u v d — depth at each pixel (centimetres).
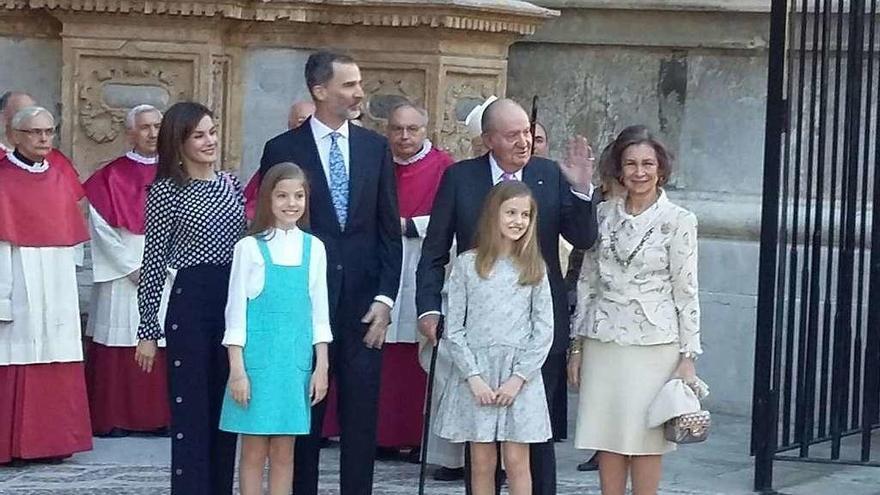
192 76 941
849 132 827
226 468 706
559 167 706
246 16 947
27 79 975
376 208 721
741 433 956
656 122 1044
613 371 685
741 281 995
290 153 719
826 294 831
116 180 916
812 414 832
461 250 707
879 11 970
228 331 675
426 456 757
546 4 1060
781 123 797
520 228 668
